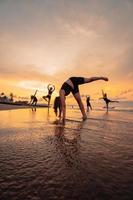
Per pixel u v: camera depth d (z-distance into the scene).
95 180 2.40
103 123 8.23
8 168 2.77
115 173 2.63
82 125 7.44
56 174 2.57
